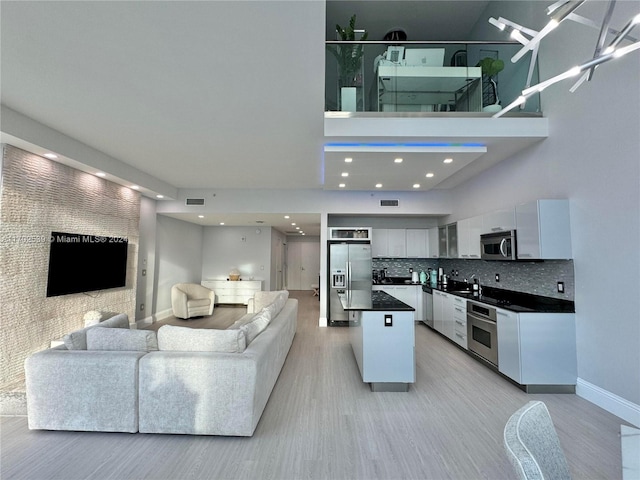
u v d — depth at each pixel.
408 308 3.29
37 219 3.55
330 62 3.72
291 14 1.78
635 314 2.54
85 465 2.02
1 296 3.18
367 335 3.25
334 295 6.31
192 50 2.10
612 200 2.73
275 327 3.53
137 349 2.54
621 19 2.66
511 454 0.85
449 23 5.79
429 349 4.73
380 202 6.25
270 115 3.04
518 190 3.99
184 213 6.42
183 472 1.96
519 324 3.16
